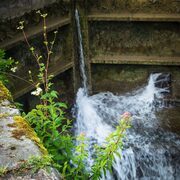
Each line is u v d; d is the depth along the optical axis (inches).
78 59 268.2
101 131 255.4
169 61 267.1
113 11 265.3
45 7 231.5
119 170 224.8
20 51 214.8
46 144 113.3
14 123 96.5
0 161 81.6
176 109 272.4
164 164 233.8
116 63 273.3
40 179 77.1
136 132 248.7
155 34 269.4
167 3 259.3
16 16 208.2
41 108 132.5
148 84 282.4
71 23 252.2
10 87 206.2
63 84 263.0
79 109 270.1
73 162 108.1
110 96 283.1
